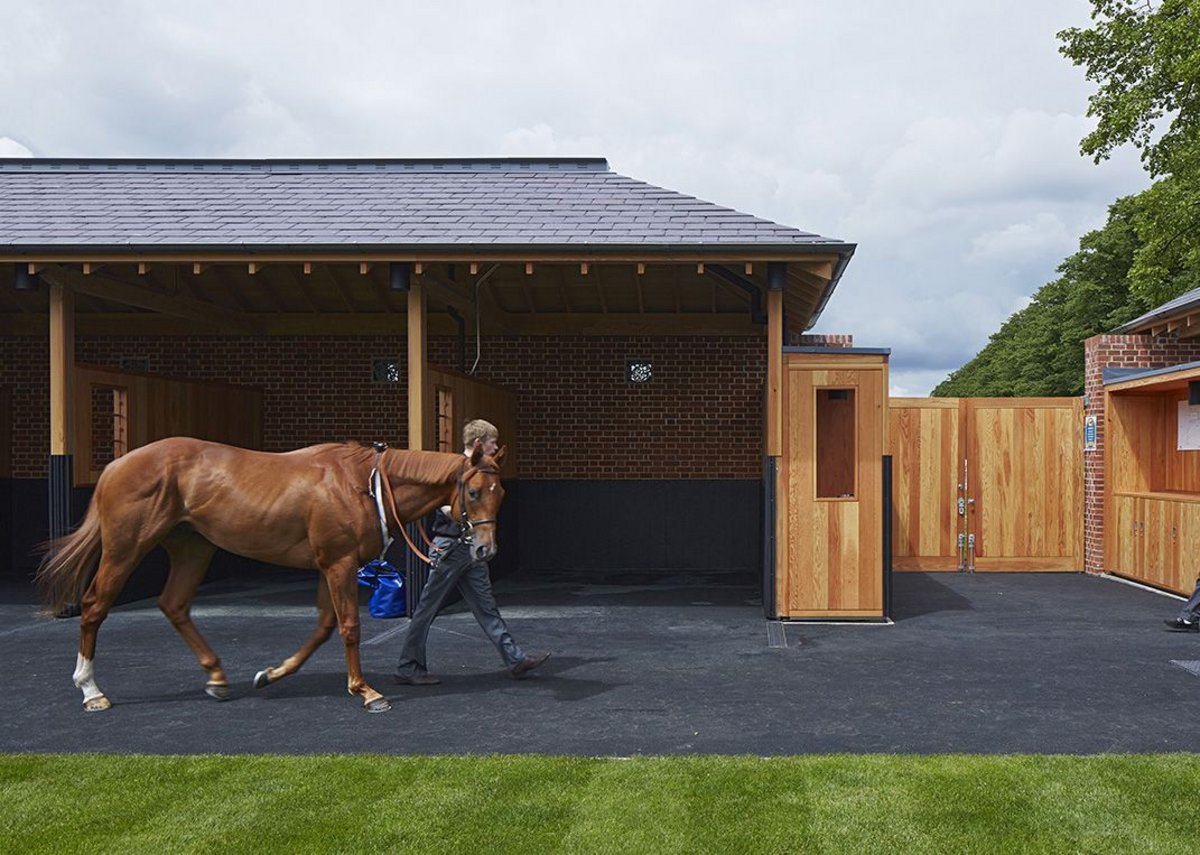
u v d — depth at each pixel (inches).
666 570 579.2
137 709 254.7
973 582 512.1
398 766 200.8
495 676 293.0
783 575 390.6
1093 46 884.6
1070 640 348.2
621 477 588.7
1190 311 487.5
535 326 590.6
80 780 193.0
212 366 600.4
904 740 224.7
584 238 399.2
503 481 548.7
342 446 269.3
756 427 585.3
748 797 182.2
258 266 406.3
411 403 407.2
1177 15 820.0
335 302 589.0
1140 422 528.4
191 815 174.6
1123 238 1505.9
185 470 257.6
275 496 255.6
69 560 257.8
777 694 269.1
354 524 257.4
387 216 440.1
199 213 448.1
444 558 280.5
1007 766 199.3
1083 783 188.5
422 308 410.6
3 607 429.1
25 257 400.5
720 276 428.5
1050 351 1907.0
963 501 560.4
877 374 387.5
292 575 547.5
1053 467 558.9
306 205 462.9
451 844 162.2
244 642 348.5
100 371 441.7
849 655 322.0
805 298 491.5
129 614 407.8
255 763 203.6
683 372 588.7
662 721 241.3
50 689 277.4
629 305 581.6
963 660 313.7
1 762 205.0
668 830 167.5
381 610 406.0
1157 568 477.4
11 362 591.8
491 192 485.1
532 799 181.8
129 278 509.7
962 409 563.2
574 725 238.2
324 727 236.8
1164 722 239.6
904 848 160.7
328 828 168.7
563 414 590.9
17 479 587.8
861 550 388.8
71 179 521.3
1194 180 821.9
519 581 523.8
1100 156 897.5
